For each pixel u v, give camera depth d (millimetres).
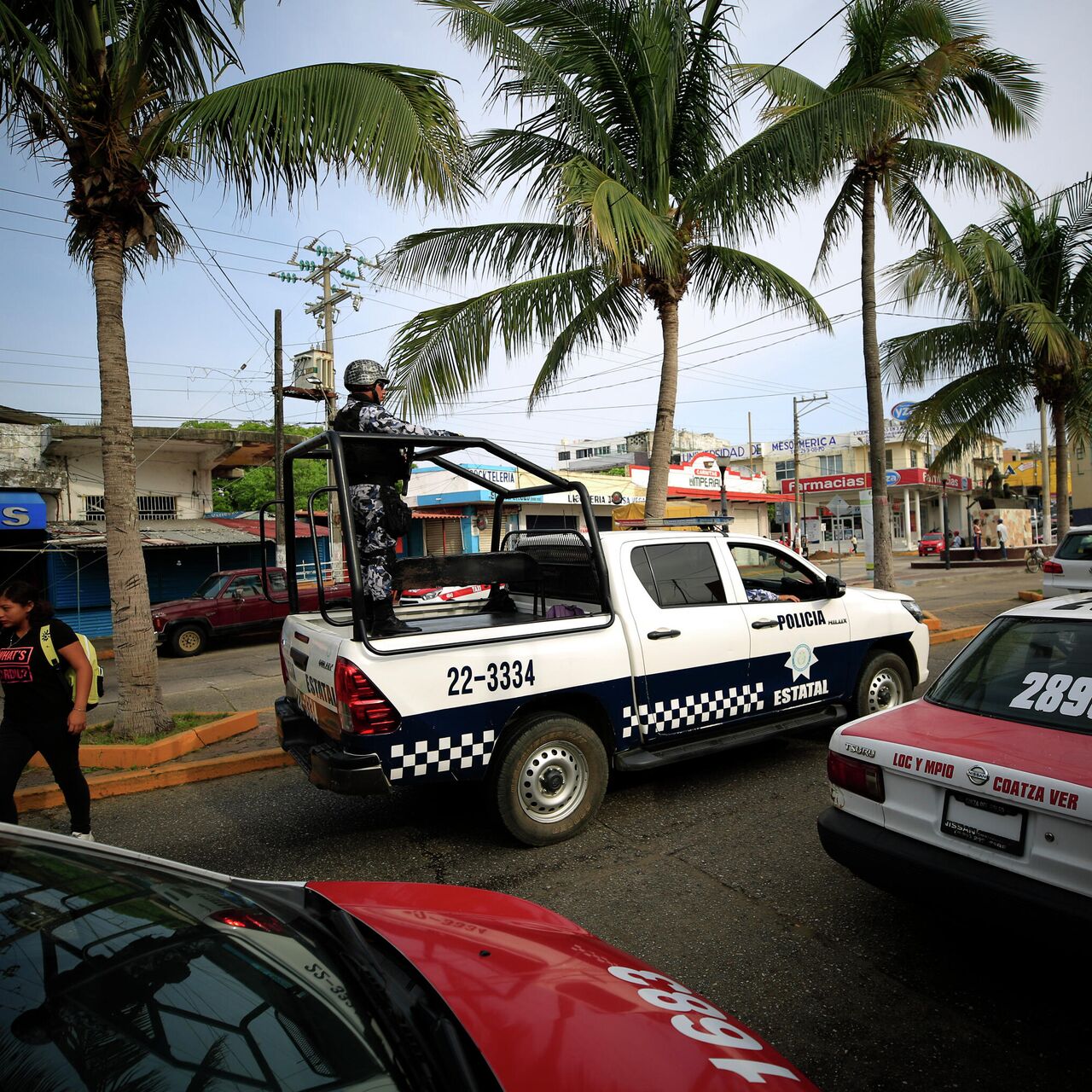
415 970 1730
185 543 17688
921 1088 2314
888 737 3023
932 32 9906
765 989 2848
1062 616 3328
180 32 6070
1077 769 2492
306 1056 1369
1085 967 2330
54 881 1767
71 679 4195
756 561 5566
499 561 4168
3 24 5148
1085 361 15758
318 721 4254
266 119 5250
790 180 8086
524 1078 1390
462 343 9047
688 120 8828
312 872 4090
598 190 6762
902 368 15078
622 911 3488
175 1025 1389
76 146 6223
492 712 4039
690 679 4789
